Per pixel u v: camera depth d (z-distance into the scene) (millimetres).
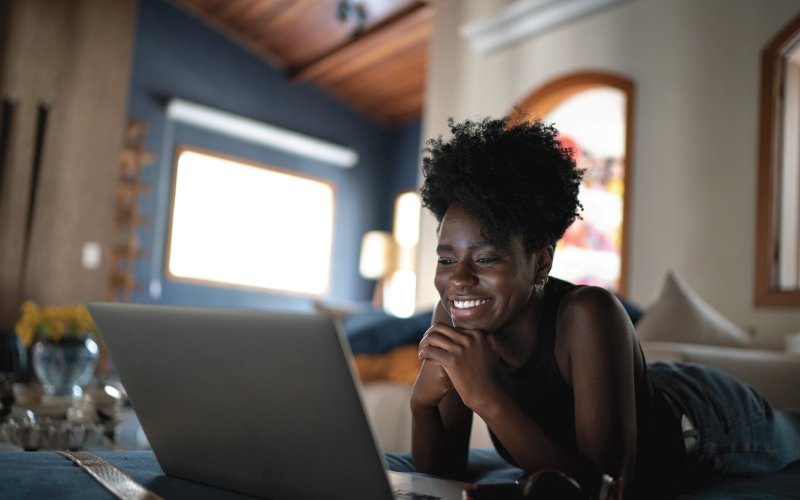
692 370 1271
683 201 3439
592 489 702
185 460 806
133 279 6180
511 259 887
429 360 1015
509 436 838
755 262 3100
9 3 4465
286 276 7969
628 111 3766
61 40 4613
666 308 2467
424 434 1058
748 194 3170
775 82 3123
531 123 979
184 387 732
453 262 922
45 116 4539
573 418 973
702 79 3432
